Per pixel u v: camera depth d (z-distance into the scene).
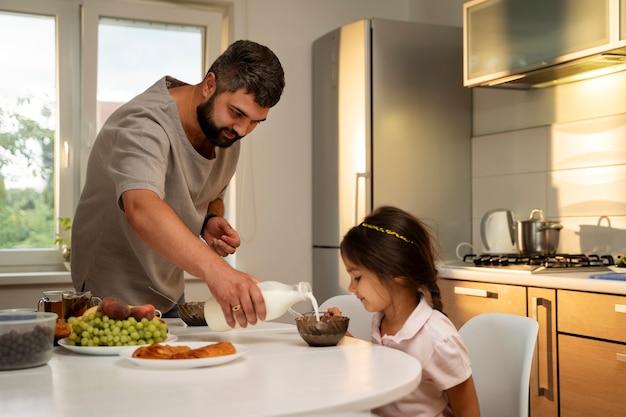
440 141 3.56
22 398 1.02
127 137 1.65
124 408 0.95
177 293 2.04
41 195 3.56
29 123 3.54
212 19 3.79
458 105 3.62
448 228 3.57
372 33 3.44
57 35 3.57
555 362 2.43
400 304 1.61
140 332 1.41
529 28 2.91
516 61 2.98
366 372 1.19
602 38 2.60
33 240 3.55
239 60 1.68
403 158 3.47
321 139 3.74
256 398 1.00
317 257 3.77
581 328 2.34
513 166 3.41
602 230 2.97
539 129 3.28
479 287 2.76
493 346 1.67
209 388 1.07
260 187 3.75
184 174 1.83
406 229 1.61
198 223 1.94
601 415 2.27
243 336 1.61
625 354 2.18
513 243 3.22
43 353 1.25
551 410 2.44
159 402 0.99
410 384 1.12
